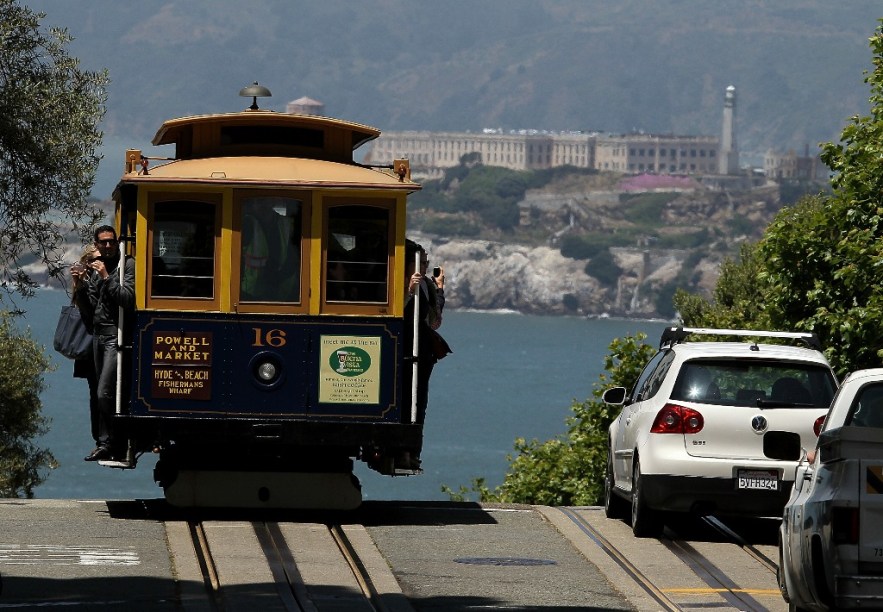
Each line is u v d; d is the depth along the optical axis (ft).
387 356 142.92
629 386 292.81
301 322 142.10
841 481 85.30
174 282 141.28
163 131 152.87
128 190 144.25
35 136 194.29
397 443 142.41
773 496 132.98
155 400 141.08
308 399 142.10
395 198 142.92
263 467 147.33
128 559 120.37
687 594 110.73
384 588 110.22
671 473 134.21
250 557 121.49
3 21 193.36
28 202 195.72
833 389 136.05
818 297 195.21
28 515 144.36
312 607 101.71
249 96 150.92
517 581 115.44
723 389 136.15
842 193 197.67
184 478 144.87
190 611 99.71
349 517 149.28
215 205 141.49
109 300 141.69
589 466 293.23
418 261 144.05
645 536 139.74
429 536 138.10
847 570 84.43
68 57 199.41
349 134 151.33
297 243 142.20
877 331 185.68
